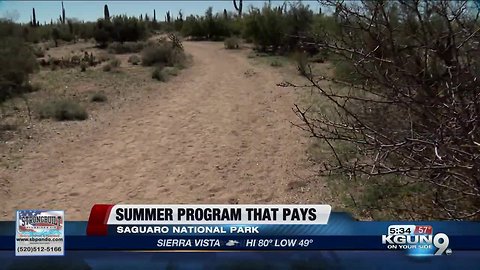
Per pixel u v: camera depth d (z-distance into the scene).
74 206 6.17
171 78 19.25
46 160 8.19
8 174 7.38
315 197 6.18
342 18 3.48
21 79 15.55
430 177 4.02
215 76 19.84
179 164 8.02
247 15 36.44
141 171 7.65
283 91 15.01
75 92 15.52
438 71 3.52
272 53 30.69
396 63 3.36
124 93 15.43
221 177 7.35
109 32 40.94
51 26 53.81
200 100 14.07
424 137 3.43
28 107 12.57
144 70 22.09
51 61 24.56
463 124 3.09
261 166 7.84
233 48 36.78
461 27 3.25
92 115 11.98
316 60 18.48
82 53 34.38
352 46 3.53
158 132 10.26
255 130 10.34
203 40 51.84
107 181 7.17
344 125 3.96
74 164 8.01
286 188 6.69
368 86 3.77
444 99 3.29
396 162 4.06
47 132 10.11
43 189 6.80
